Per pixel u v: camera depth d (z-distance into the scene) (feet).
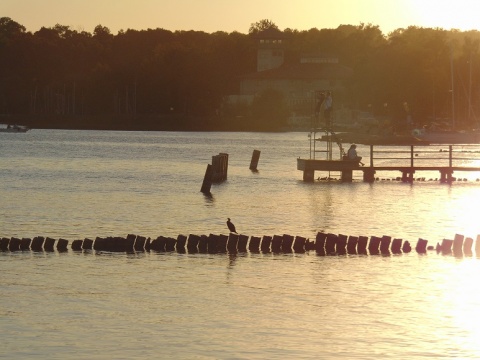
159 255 166.40
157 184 312.50
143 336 117.50
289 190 287.89
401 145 603.67
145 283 144.46
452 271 155.53
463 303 134.00
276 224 211.82
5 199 258.78
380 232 200.34
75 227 204.64
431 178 329.52
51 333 118.21
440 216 226.79
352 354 111.96
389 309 130.62
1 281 144.77
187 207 242.78
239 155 492.13
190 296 136.67
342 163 311.06
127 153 505.66
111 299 134.51
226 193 280.10
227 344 115.03
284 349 113.50
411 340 117.08
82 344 114.32
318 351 112.88
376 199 262.26
